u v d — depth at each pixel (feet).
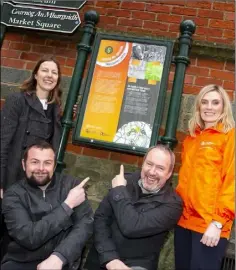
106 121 11.43
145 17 12.51
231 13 12.05
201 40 11.94
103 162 11.85
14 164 9.77
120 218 8.32
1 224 10.03
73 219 8.96
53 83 10.34
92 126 11.46
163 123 11.71
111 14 12.73
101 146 11.32
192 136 9.22
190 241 8.55
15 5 12.87
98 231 8.75
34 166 8.79
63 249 8.25
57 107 10.56
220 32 12.00
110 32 12.35
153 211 8.41
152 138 11.05
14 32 13.14
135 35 12.28
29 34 13.03
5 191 9.55
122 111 11.42
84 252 10.78
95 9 12.87
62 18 12.44
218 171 8.45
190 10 12.30
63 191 9.14
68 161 12.03
